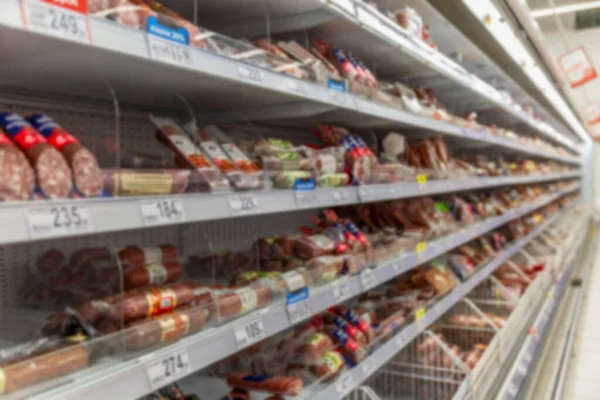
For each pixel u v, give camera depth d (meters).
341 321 2.04
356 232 2.19
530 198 6.08
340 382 1.77
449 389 2.59
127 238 1.71
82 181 1.02
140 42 1.01
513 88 5.21
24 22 0.78
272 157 1.69
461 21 3.25
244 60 1.35
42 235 0.84
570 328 4.73
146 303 1.16
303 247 1.84
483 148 5.17
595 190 14.16
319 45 2.11
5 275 1.34
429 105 2.85
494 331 3.24
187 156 1.39
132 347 1.07
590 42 11.62
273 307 1.50
